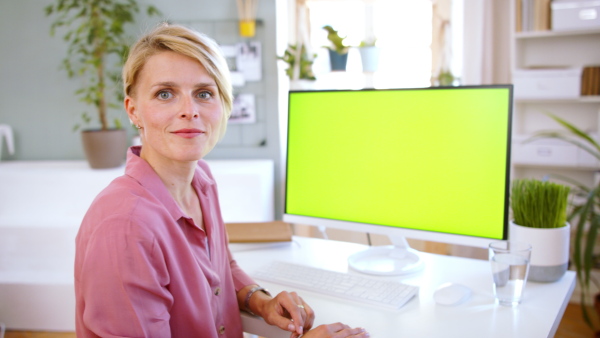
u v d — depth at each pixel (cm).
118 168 277
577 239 210
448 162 129
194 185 117
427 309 116
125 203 92
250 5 280
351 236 297
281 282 132
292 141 152
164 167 106
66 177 265
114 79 293
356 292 123
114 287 87
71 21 290
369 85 325
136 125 108
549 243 128
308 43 321
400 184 136
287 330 110
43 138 306
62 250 255
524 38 318
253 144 300
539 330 104
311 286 127
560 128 317
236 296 124
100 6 283
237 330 120
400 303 116
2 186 269
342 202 144
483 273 138
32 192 269
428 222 132
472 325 107
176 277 97
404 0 322
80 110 302
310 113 148
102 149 270
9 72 301
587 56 306
